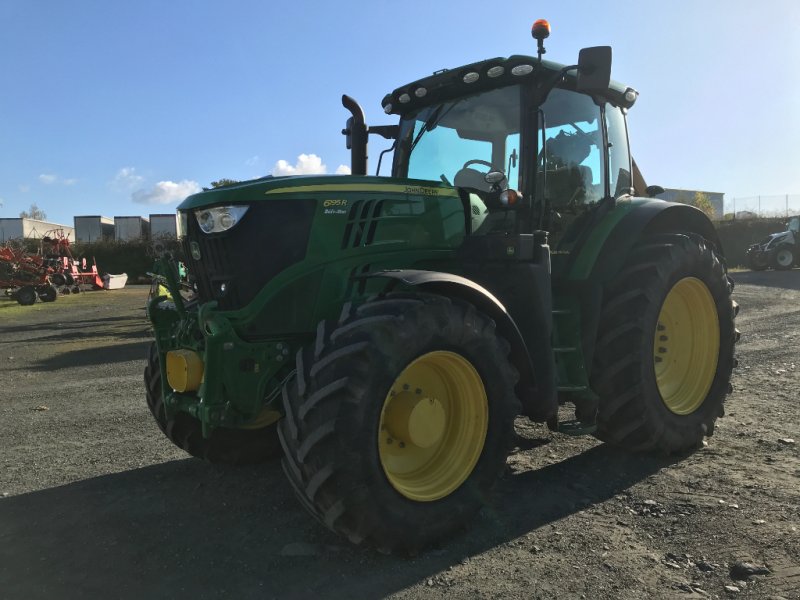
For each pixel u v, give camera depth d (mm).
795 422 4465
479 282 3504
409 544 2701
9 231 50250
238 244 3121
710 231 4723
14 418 5418
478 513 3104
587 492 3369
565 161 4109
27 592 2520
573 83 4055
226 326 2979
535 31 3631
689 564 2551
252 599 2424
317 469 2547
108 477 3879
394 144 4555
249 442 4008
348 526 2611
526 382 3273
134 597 2463
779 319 9977
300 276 3152
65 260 24000
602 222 4059
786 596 2279
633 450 3875
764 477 3438
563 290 3900
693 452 3973
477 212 3799
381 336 2631
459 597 2385
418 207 3500
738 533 2773
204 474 3902
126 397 6137
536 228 3793
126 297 22297
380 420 2645
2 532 3109
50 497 3564
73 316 15555
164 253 3482
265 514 3252
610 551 2691
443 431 3000
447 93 4195
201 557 2785
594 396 3635
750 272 23344
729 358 4309
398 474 2867
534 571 2555
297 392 2695
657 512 3064
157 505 3410
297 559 2738
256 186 3143
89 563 2758
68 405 5867
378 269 3322
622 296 3785
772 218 30609
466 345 2891
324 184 3252
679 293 4246
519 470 3742
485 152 4020
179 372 3176
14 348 10055
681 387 4199
